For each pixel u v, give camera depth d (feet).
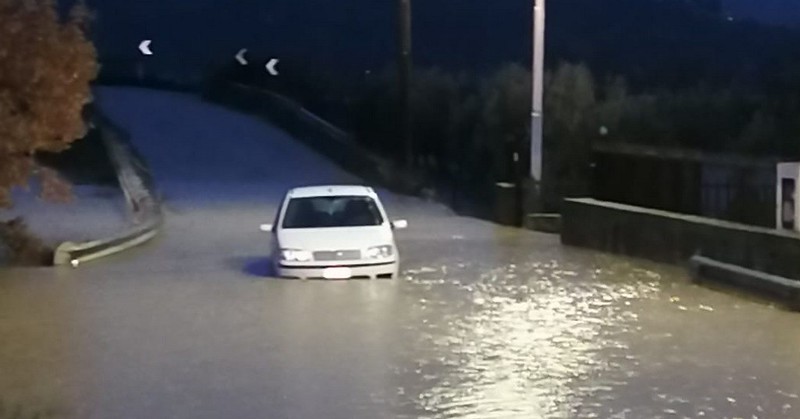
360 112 180.14
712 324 58.39
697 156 97.66
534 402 41.29
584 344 52.80
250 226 114.32
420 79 168.25
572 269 82.17
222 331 56.49
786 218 72.64
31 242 86.28
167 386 44.24
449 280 75.82
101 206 124.06
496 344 52.70
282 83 222.07
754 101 138.31
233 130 192.13
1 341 54.24
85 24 90.48
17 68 85.46
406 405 40.83
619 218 91.97
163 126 194.80
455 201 141.08
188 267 83.41
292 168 166.40
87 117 169.07
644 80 167.43
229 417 39.40
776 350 51.31
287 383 44.62
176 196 141.28
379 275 76.18
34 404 41.47
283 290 71.00
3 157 87.04
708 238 78.64
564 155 132.57
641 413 39.78
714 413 39.83
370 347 51.98
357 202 80.79
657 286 72.90
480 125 149.28
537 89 117.80
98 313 62.44
